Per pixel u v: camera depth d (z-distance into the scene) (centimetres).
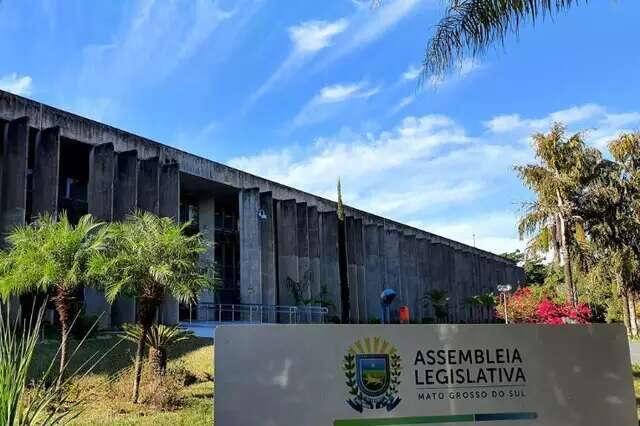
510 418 546
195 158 2897
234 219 3606
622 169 2666
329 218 3738
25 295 1517
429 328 548
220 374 511
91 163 2383
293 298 3303
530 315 2086
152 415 950
